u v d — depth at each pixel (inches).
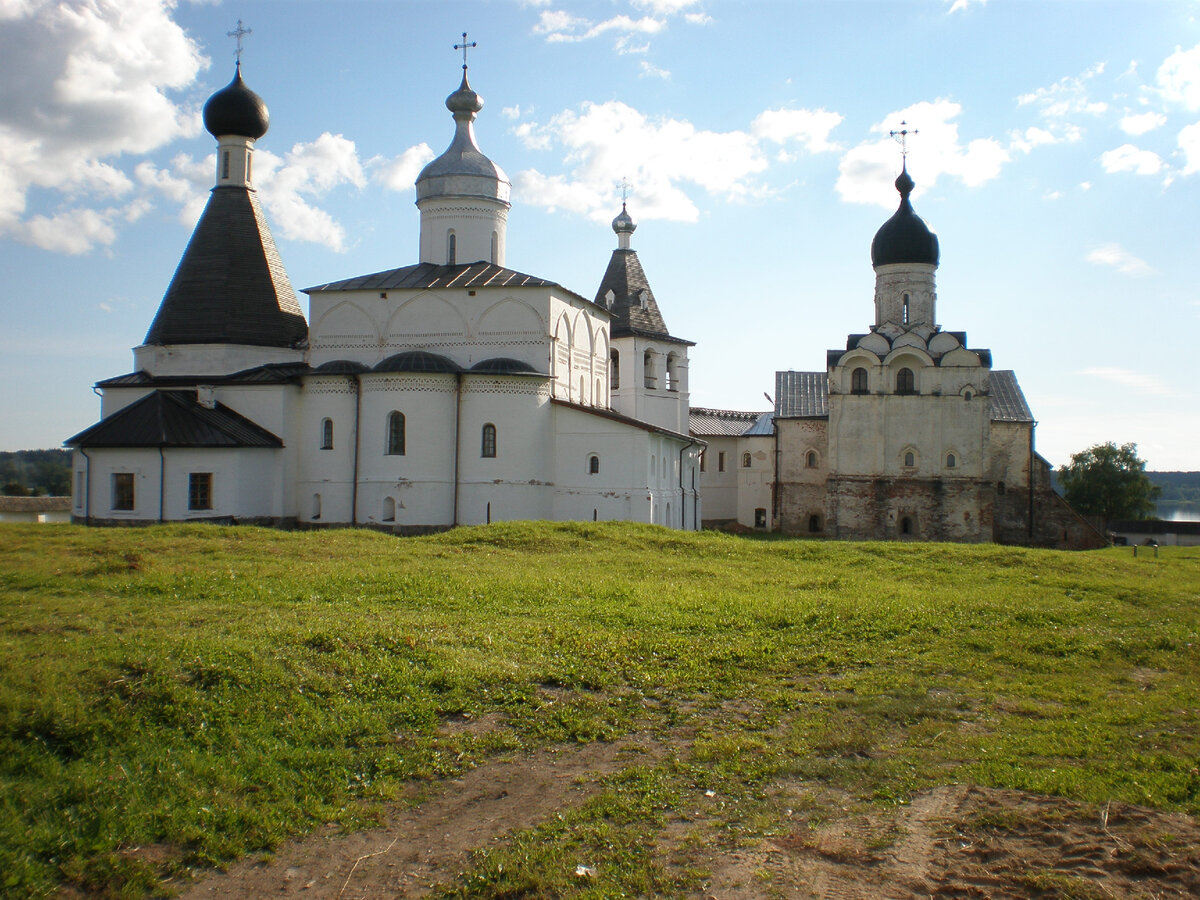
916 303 2277.3
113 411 1812.3
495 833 382.0
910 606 802.2
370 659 550.9
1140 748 453.1
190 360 1797.5
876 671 605.3
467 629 639.1
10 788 389.4
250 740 448.1
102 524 1558.8
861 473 2218.3
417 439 1654.8
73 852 361.1
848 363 2237.9
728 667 601.3
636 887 335.9
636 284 2516.0
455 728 482.3
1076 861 339.9
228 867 361.4
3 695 446.3
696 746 465.1
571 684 546.6
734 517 2751.0
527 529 1238.9
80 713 443.2
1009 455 2375.7
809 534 2406.5
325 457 1697.8
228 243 1845.5
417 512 1644.9
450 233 1953.7
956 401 2193.7
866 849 355.3
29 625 587.2
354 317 1819.6
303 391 1721.2
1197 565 1368.1
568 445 1736.0
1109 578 1081.4
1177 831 356.8
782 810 393.1
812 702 537.0
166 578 771.4
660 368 2500.0
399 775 432.1
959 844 356.2
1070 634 705.0
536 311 1764.3
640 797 407.5
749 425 2957.7
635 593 816.3
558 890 336.8
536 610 728.3
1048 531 2353.6
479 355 1781.5
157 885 348.5
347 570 875.4
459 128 2003.0
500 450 1686.8
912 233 2265.0
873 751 460.4
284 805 400.8
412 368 1654.8
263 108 1889.8
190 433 1578.5
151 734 441.1
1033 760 438.0
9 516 2349.9
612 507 1710.1
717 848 362.3
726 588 896.3
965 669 609.3
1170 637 696.4
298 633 578.9
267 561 925.8
